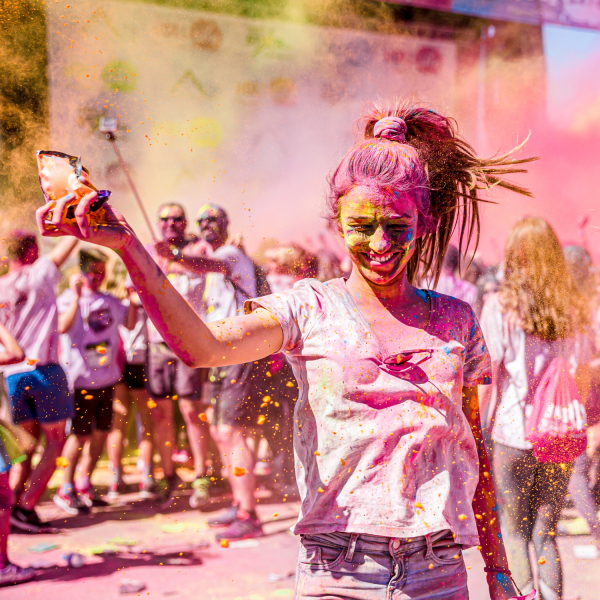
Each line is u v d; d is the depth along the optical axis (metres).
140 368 4.68
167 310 1.17
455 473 1.41
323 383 1.34
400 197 1.39
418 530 1.30
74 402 4.29
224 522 3.91
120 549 3.54
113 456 4.67
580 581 2.99
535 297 2.71
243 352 1.30
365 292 1.47
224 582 3.11
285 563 3.36
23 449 3.26
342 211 1.44
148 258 1.16
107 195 1.09
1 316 3.81
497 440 2.71
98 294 4.42
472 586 3.01
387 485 1.31
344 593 1.31
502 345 2.75
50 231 1.11
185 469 5.20
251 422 3.84
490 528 1.59
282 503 4.33
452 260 4.28
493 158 1.72
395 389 1.33
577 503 2.74
